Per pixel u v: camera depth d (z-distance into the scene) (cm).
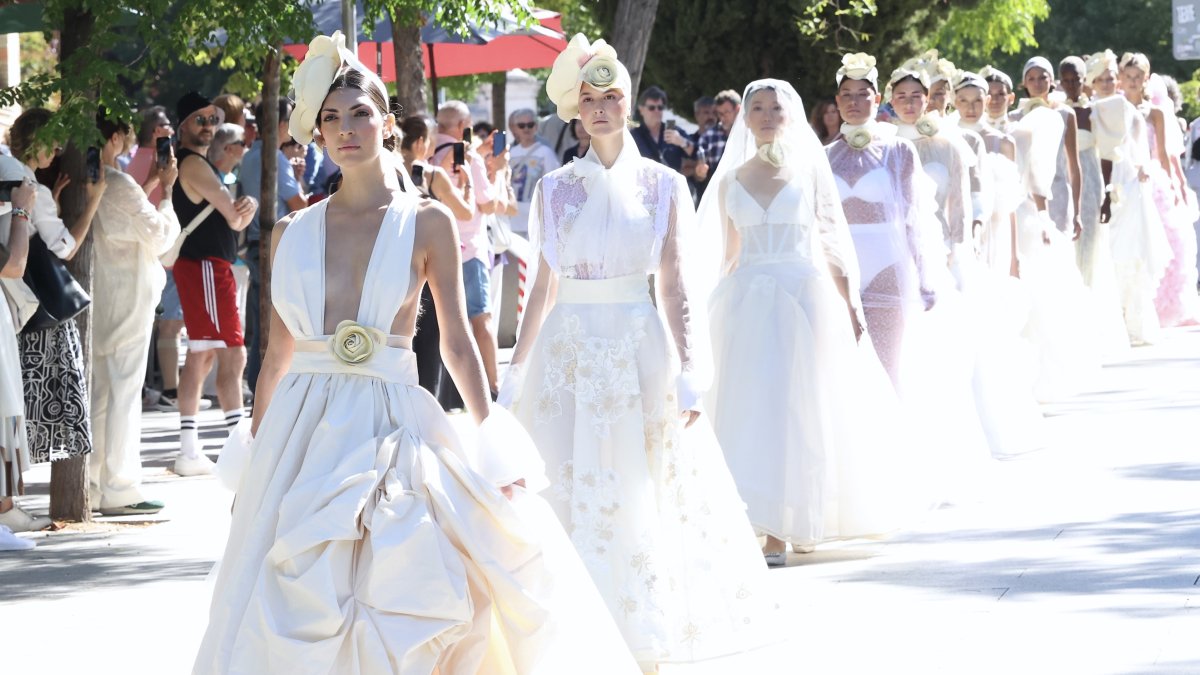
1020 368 1408
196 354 1459
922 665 781
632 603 792
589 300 827
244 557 625
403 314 652
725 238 1072
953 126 1377
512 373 845
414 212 652
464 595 610
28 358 1198
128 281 1282
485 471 639
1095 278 2070
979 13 3694
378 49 1803
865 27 2889
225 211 1434
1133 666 757
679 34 2939
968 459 1247
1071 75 2109
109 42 1180
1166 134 2336
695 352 818
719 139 2169
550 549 641
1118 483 1229
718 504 816
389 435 632
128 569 1065
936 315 1238
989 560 998
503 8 1445
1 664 836
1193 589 895
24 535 1195
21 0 1316
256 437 651
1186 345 2152
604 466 809
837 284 1069
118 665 827
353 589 608
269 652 603
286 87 1891
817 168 1063
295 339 654
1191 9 2375
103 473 1280
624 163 835
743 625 808
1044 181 1717
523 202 2325
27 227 1149
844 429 1048
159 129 1498
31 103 1183
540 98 4372
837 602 916
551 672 635
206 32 1253
